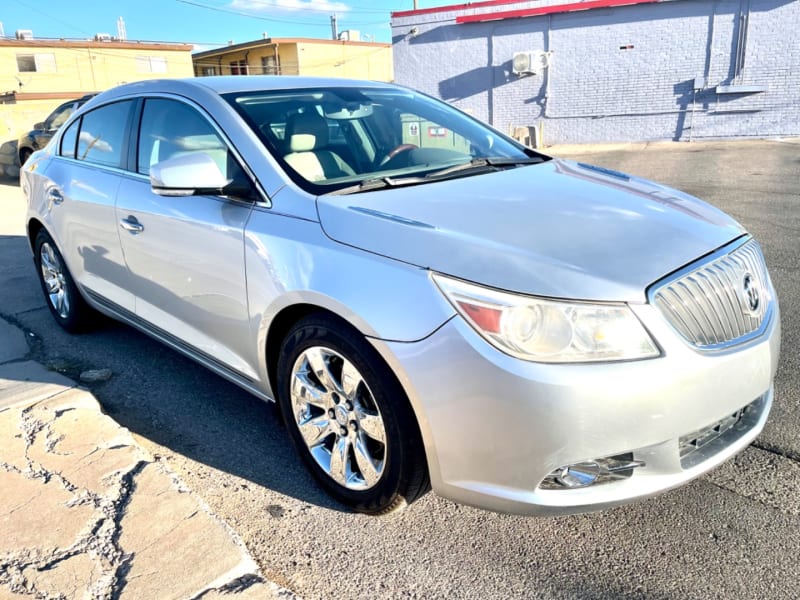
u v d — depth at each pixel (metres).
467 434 2.06
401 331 2.13
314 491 2.72
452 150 3.42
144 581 2.10
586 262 2.11
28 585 2.09
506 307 2.00
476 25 19.89
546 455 1.99
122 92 3.86
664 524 2.45
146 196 3.32
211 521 2.37
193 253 2.97
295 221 2.55
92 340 4.46
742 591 2.12
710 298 2.18
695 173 11.38
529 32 19.36
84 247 3.96
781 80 17.12
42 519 2.39
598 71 18.92
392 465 2.30
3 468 2.71
